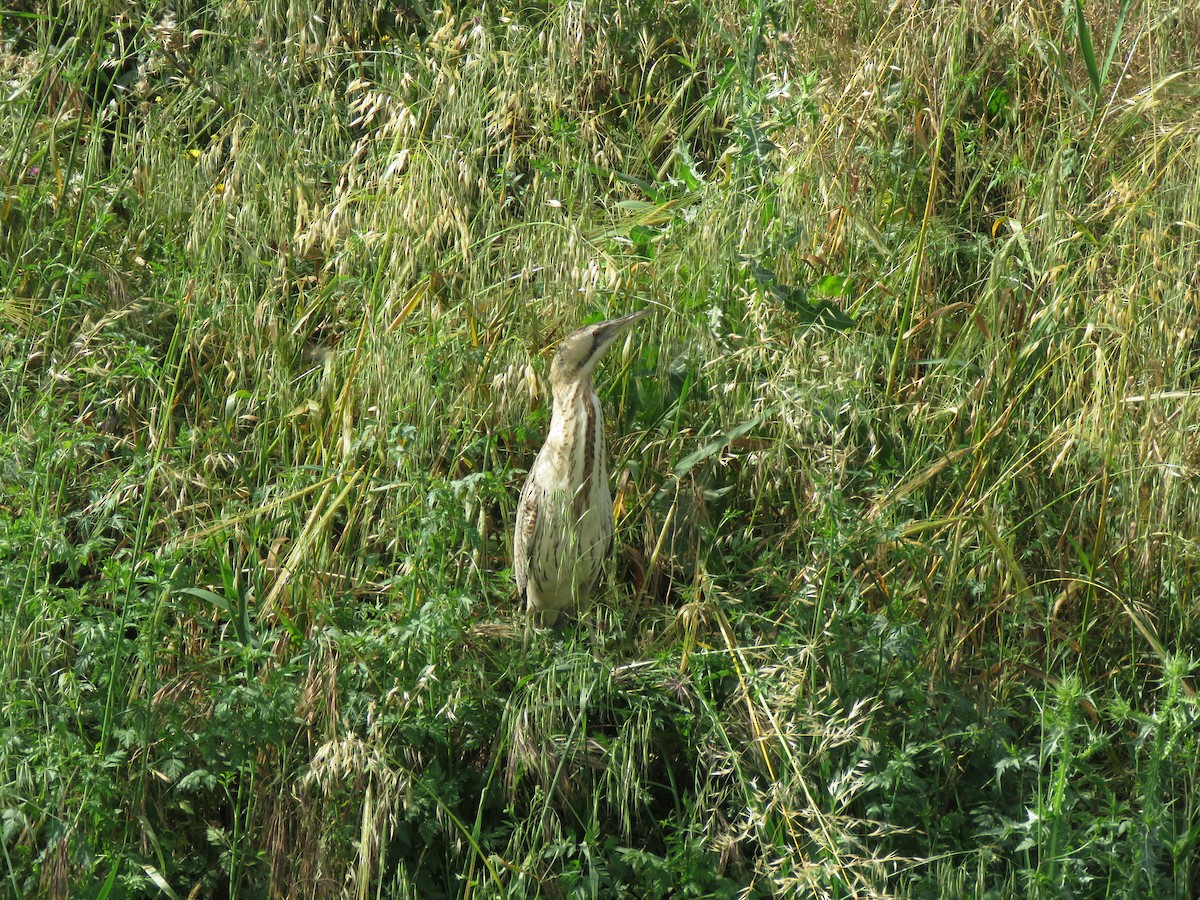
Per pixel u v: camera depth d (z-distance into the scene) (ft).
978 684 25.63
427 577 24.97
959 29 29.19
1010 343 28.58
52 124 32.37
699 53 37.01
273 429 29.50
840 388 26.55
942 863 22.48
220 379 30.76
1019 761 22.49
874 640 24.40
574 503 27.17
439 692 23.91
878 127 31.37
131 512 25.18
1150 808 21.26
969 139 32.68
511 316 28.89
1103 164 30.91
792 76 32.71
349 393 26.99
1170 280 27.22
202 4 38.09
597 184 34.60
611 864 23.45
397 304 27.73
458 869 24.11
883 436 28.27
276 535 27.43
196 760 23.85
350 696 23.52
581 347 27.12
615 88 36.63
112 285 29.53
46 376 27.40
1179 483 26.25
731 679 25.39
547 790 22.90
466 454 28.60
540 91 33.83
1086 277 28.94
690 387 29.27
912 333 28.32
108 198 32.58
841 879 20.35
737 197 30.30
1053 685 25.39
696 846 22.70
